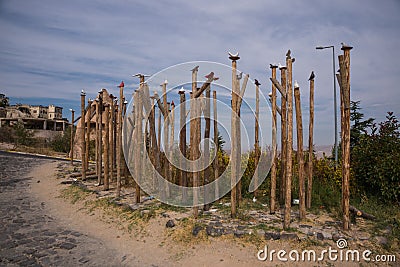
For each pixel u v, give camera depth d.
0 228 6.32
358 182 7.65
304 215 5.97
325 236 5.11
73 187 9.48
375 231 5.38
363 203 6.89
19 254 5.11
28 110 49.19
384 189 6.98
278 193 8.02
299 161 6.05
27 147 22.91
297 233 5.21
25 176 11.85
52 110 52.06
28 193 9.52
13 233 6.07
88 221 6.93
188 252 5.08
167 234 5.69
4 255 5.05
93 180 10.70
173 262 4.91
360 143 8.04
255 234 5.21
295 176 7.93
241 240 5.12
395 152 7.14
